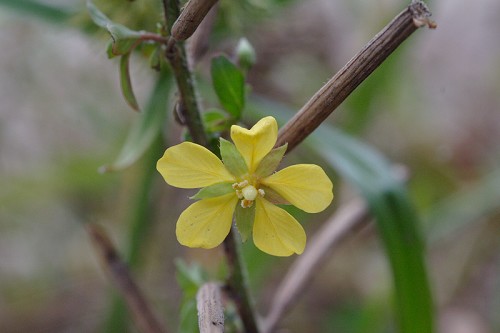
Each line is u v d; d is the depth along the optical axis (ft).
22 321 0.84
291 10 0.69
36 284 0.87
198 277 0.41
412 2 0.34
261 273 0.56
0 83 0.94
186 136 0.38
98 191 0.88
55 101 0.94
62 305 0.86
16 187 0.86
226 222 0.36
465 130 1.01
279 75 0.86
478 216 0.74
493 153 0.97
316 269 0.45
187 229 0.36
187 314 0.41
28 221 0.90
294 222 0.36
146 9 0.46
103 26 0.36
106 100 0.92
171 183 0.35
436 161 0.91
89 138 0.93
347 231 0.46
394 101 0.86
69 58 0.93
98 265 0.91
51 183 0.86
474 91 1.06
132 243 0.58
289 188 0.36
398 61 0.68
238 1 0.49
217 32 0.50
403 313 0.44
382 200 0.45
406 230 0.45
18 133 0.94
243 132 0.35
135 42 0.36
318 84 0.87
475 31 1.13
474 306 0.82
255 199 0.36
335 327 0.78
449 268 0.85
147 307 0.43
